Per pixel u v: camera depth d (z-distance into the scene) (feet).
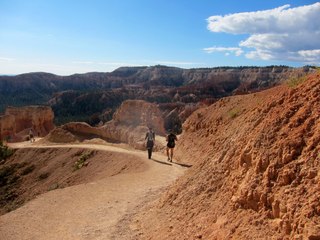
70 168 116.78
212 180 29.53
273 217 20.45
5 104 556.92
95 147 123.75
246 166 25.53
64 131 154.81
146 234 31.50
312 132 22.62
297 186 20.33
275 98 30.40
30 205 50.88
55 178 116.67
